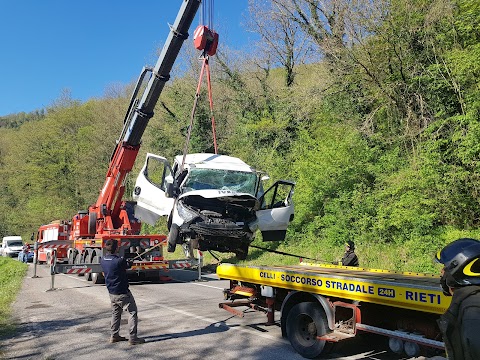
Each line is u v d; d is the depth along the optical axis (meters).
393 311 5.43
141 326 8.00
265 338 6.96
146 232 22.02
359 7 14.89
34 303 10.80
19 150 48.66
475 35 12.34
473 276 2.02
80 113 46.97
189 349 6.44
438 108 13.39
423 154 12.25
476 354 1.84
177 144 27.52
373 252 13.37
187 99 27.23
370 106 16.42
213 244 7.97
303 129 18.95
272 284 6.91
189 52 27.61
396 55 14.44
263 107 23.81
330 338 5.54
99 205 15.33
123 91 42.78
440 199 11.91
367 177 15.07
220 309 9.43
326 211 15.82
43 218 44.16
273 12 22.83
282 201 8.85
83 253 15.46
